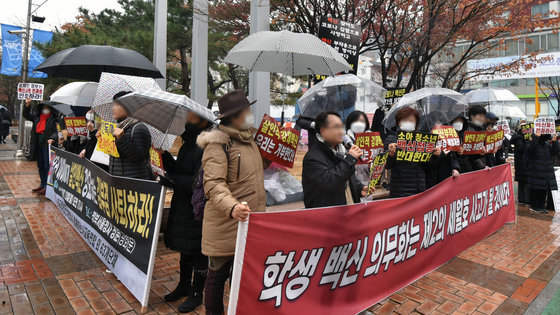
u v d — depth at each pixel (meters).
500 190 5.84
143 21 12.91
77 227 4.80
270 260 2.39
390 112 5.16
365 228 3.02
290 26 8.30
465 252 4.77
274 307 2.43
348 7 7.38
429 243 3.97
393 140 4.36
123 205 3.50
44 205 6.45
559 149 7.16
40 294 3.31
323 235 2.68
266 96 6.73
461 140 5.40
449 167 4.81
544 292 3.68
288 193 5.33
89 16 13.91
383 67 8.60
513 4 8.24
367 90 5.11
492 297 3.54
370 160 3.64
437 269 4.20
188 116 2.95
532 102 35.69
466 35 9.13
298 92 15.11
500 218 5.89
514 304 3.42
